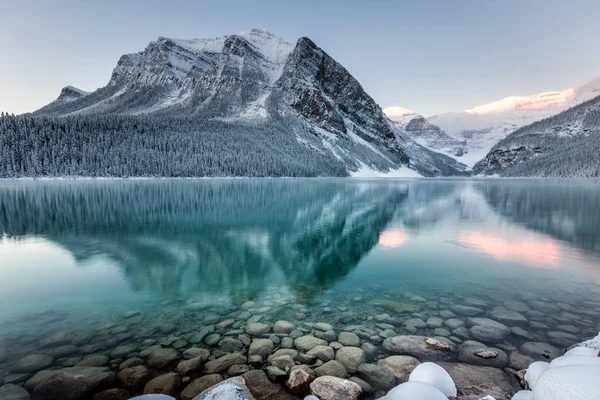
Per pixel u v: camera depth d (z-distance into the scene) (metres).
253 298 9.50
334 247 16.53
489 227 22.08
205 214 28.53
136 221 24.69
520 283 10.62
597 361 4.75
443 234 19.80
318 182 97.81
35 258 14.05
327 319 7.89
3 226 22.25
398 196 48.69
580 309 8.35
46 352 6.28
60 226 22.23
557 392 3.88
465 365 5.76
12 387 5.13
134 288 10.38
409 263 13.41
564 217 26.42
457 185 85.00
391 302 9.03
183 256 14.65
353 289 10.25
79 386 5.13
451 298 9.32
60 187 60.88
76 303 9.02
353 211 31.06
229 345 6.55
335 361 5.88
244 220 25.36
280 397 4.93
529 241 17.52
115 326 7.53
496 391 4.99
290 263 13.57
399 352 6.24
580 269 12.20
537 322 7.56
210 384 5.20
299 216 27.61
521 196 47.69
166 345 6.57
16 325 7.57
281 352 6.22
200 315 8.20
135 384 5.23
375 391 5.11
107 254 14.84
